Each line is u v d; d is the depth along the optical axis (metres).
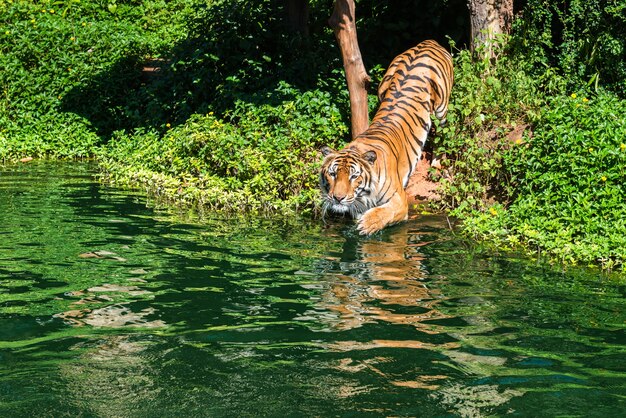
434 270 6.19
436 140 9.30
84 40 14.84
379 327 4.88
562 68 10.43
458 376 4.16
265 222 7.89
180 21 17.66
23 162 11.55
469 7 10.86
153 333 4.73
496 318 5.07
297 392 3.94
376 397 3.89
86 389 3.95
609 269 6.29
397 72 9.59
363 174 7.55
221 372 4.18
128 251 6.59
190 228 7.52
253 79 11.71
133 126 12.65
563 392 3.96
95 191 9.30
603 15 10.68
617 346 4.60
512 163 8.41
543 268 6.30
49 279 5.75
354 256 6.57
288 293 5.53
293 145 9.48
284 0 12.46
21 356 4.35
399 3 12.62
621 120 7.93
